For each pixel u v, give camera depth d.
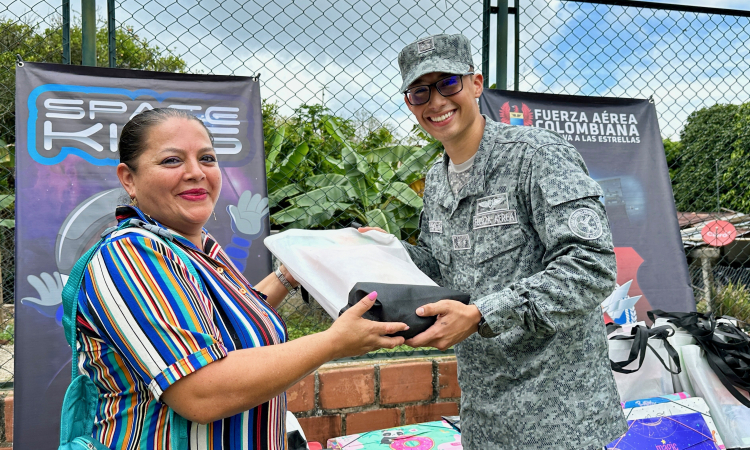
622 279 2.68
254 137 2.30
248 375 0.86
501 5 2.71
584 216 1.28
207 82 2.27
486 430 1.53
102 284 0.88
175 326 0.85
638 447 1.88
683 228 4.60
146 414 0.89
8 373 2.58
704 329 2.13
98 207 2.11
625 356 2.13
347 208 3.59
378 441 2.02
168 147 1.00
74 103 2.12
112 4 2.26
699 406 2.01
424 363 2.37
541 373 1.42
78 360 0.94
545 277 1.24
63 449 0.88
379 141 3.76
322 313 2.98
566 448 1.39
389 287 1.11
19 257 2.00
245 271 2.22
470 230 1.53
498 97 2.68
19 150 2.05
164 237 0.96
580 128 2.77
